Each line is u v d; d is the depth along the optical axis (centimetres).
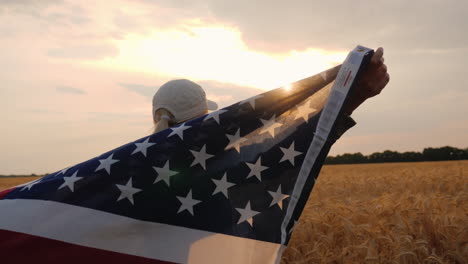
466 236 456
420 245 416
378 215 554
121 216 160
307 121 170
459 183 1276
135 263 156
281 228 163
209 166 166
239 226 162
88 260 155
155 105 181
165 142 167
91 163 167
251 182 166
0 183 3731
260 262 158
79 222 158
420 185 1382
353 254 410
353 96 165
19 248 155
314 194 1197
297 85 174
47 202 161
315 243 430
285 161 167
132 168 164
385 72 162
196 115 180
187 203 162
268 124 171
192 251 158
